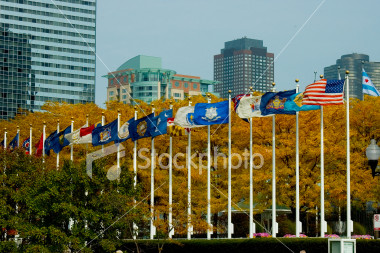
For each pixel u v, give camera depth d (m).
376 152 51.81
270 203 88.31
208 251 75.06
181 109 81.50
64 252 73.88
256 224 114.62
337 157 86.00
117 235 72.44
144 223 86.38
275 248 70.12
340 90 70.56
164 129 83.75
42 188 72.88
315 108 72.56
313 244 68.00
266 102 74.88
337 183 84.12
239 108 77.00
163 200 86.19
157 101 109.94
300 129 85.50
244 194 90.06
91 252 69.56
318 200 83.94
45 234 69.75
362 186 85.81
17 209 78.19
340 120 90.31
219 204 88.19
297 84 73.50
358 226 111.38
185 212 76.69
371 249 64.06
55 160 108.38
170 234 81.00
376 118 94.50
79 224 70.81
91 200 71.44
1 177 77.19
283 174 84.50
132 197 75.56
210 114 79.69
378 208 106.31
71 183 71.81
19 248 73.94
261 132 87.75
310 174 85.69
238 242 73.12
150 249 80.25
